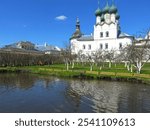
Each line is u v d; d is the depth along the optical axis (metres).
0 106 32.12
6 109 30.45
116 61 110.50
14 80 63.09
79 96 39.62
